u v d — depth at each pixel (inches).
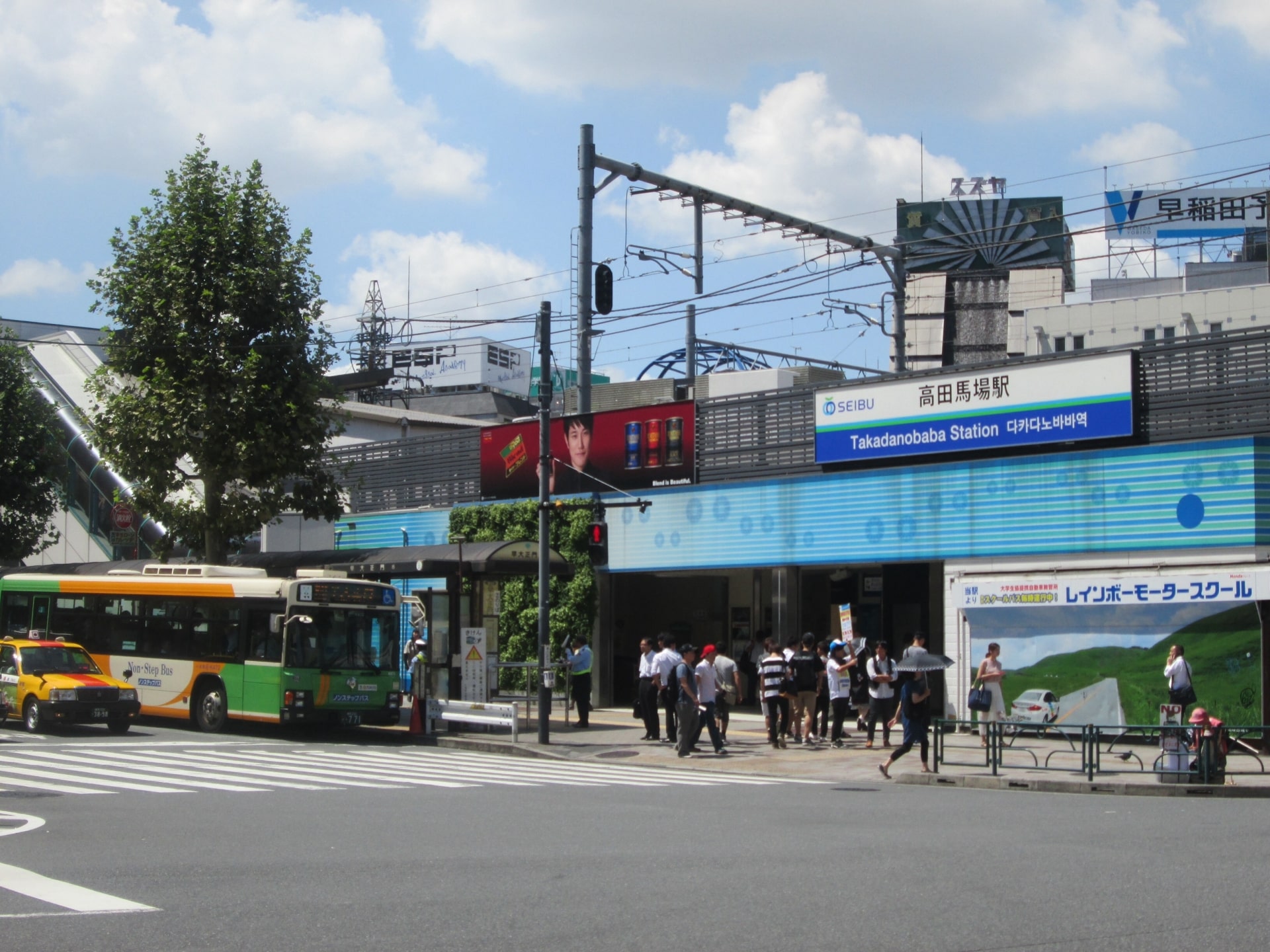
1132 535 929.5
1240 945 307.7
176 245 1279.5
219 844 467.8
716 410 1211.9
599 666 1286.9
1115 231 2984.7
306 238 1330.0
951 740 971.3
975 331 3189.0
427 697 1064.2
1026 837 503.2
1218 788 700.0
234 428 1266.0
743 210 1032.2
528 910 345.7
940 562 1177.4
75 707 979.3
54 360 2069.4
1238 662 860.6
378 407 2158.0
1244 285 2541.8
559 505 1019.3
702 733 1059.3
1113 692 912.3
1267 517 873.5
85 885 379.2
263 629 1012.5
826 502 1109.7
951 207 3314.5
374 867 418.0
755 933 319.0
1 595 1243.8
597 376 3147.1
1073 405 966.4
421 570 1077.8
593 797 657.0
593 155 1047.6
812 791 708.7
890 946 305.1
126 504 1391.5
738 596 1379.2
